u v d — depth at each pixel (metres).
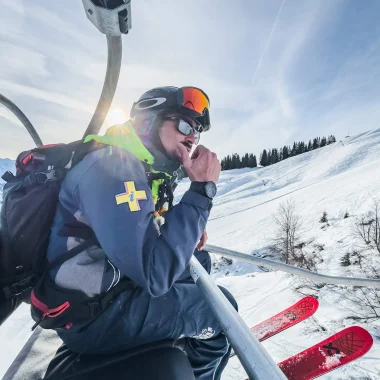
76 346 1.45
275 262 3.02
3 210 1.28
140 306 1.42
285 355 7.48
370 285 2.89
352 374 6.42
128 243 1.11
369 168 49.69
